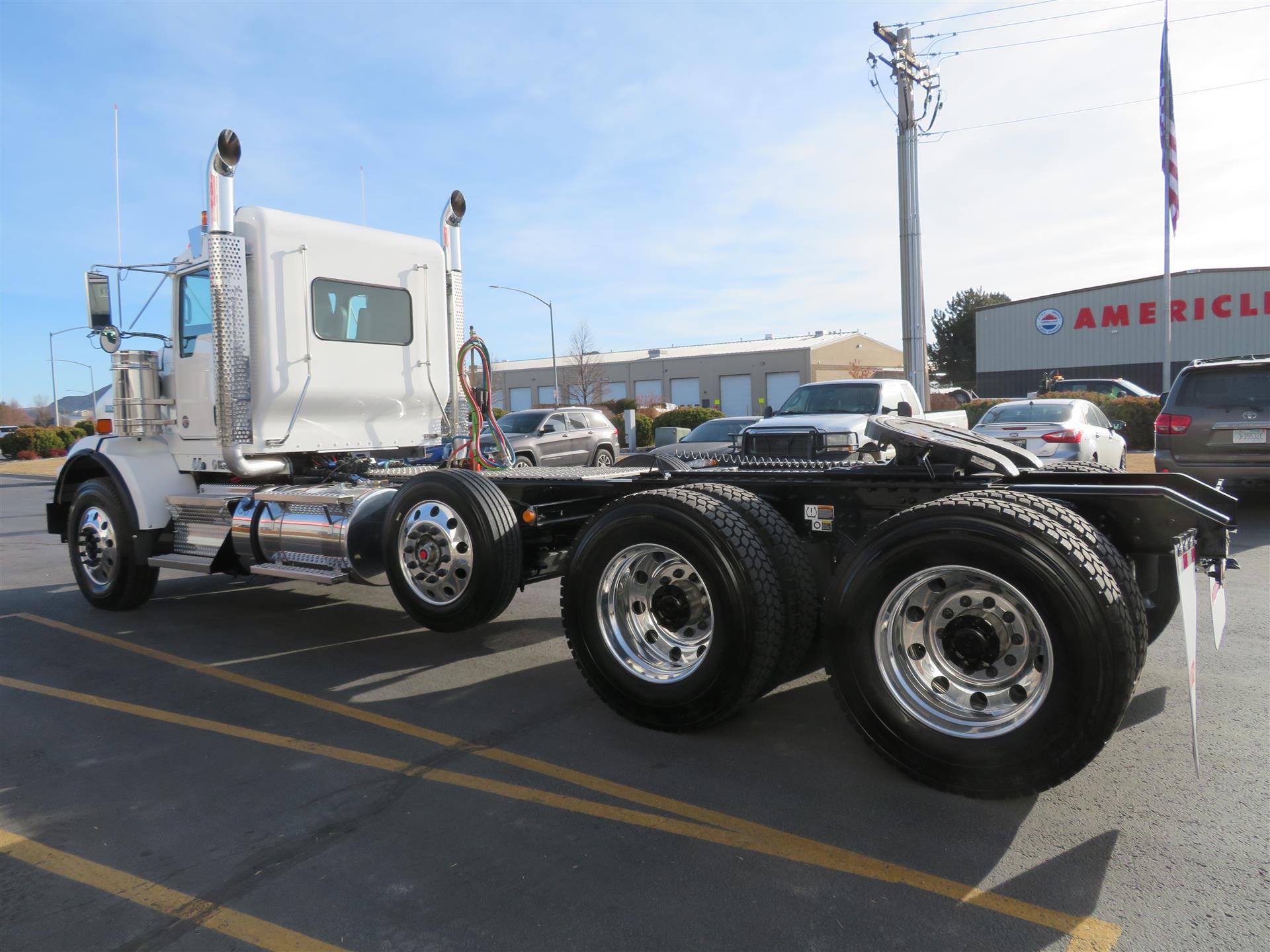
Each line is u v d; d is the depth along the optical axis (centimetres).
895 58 1722
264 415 623
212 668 552
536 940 262
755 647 387
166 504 689
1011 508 332
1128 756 384
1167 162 2012
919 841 316
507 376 7175
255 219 616
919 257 1759
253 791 370
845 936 261
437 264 734
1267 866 295
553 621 664
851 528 434
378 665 553
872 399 1145
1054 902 276
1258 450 927
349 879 298
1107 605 308
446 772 384
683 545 401
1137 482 456
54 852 321
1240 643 546
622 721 444
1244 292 3747
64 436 3872
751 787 363
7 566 1001
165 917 278
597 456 1991
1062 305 4150
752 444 1001
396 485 615
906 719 351
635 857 308
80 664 567
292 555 612
